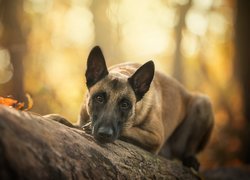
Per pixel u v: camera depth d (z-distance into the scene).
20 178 3.88
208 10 32.59
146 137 6.89
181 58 30.30
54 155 4.39
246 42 19.06
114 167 5.28
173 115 8.16
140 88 6.80
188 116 8.72
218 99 29.28
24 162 3.96
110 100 6.40
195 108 8.68
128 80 6.72
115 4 27.00
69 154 4.64
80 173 4.62
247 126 17.81
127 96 6.54
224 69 34.62
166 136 8.12
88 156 4.95
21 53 16.67
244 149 17.14
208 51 34.38
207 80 33.03
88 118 7.02
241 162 16.83
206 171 10.96
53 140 4.55
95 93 6.52
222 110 25.48
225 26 33.62
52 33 25.92
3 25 17.03
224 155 17.19
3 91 17.27
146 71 6.76
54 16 27.28
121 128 6.49
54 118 6.00
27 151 4.06
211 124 8.85
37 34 23.56
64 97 19.22
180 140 8.76
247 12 19.02
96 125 6.07
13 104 5.25
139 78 6.76
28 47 18.62
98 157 5.13
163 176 6.34
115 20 27.22
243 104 18.75
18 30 17.12
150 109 7.06
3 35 17.08
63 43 27.33
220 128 19.94
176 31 30.27
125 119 6.55
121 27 29.45
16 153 3.92
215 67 34.84
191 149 8.68
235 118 21.84
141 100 6.88
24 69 17.27
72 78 23.55
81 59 27.08
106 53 23.12
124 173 5.41
